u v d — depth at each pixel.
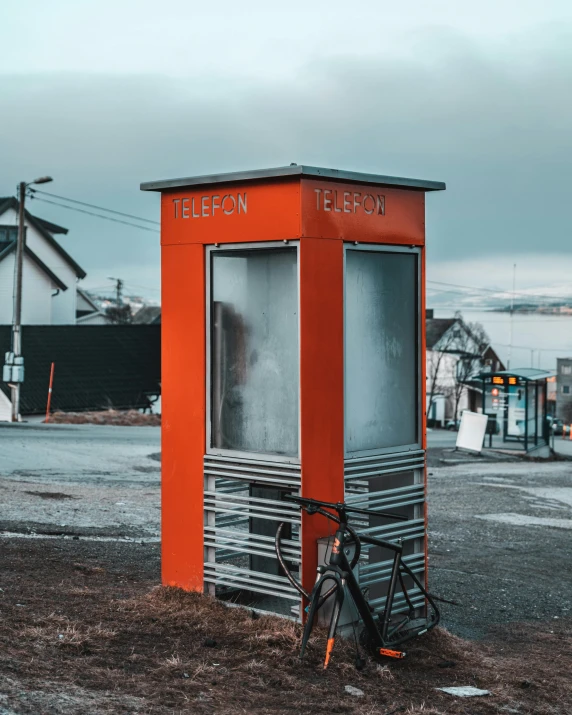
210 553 6.71
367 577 6.41
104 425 30.73
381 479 6.86
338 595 5.57
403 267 6.88
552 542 12.95
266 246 6.32
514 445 29.80
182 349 6.77
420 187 6.79
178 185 6.63
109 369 43.34
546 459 28.83
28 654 5.18
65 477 16.25
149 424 33.53
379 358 6.73
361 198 6.46
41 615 6.09
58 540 9.85
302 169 6.01
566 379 109.25
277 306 6.40
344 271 6.37
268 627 6.20
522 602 9.11
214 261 6.67
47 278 54.47
